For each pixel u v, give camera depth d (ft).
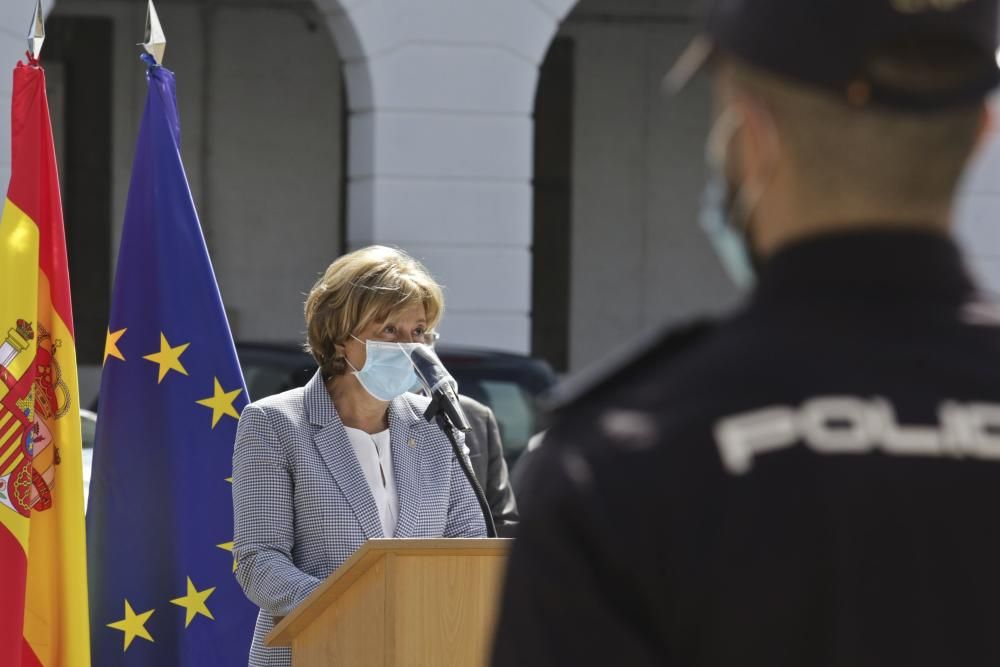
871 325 7.88
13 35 62.54
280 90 94.32
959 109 7.69
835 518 7.39
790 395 7.69
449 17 71.51
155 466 29.99
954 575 7.37
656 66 99.19
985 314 8.05
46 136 29.30
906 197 7.89
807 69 7.68
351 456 24.12
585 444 7.77
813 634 7.38
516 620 7.61
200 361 30.17
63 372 29.19
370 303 23.99
